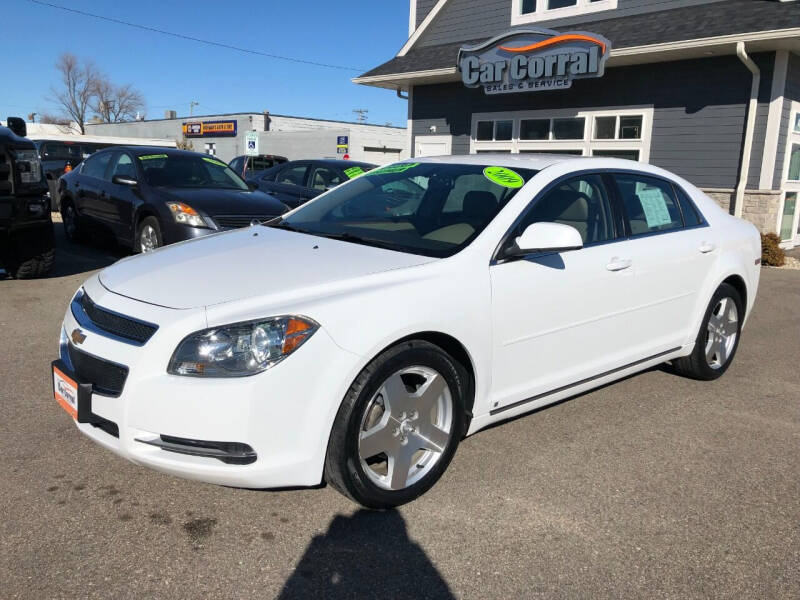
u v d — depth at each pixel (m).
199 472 2.61
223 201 7.65
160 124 52.44
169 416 2.56
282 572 2.53
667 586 2.54
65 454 3.36
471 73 14.14
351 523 2.87
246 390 2.54
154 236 7.67
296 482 2.70
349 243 3.46
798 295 8.48
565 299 3.56
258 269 3.05
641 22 12.78
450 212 3.60
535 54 13.15
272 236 3.70
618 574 2.59
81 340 2.85
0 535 2.67
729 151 11.81
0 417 3.76
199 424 2.54
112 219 8.53
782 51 11.01
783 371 5.24
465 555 2.68
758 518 3.04
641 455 3.63
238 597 2.38
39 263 7.16
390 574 2.54
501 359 3.31
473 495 3.13
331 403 2.66
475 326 3.13
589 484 3.28
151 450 2.63
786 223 12.73
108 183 8.73
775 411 4.36
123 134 56.94
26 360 4.73
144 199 7.82
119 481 3.13
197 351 2.57
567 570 2.60
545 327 3.49
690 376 4.85
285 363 2.58
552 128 14.22
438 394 3.05
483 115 15.41
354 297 2.79
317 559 2.61
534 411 4.22
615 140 13.28
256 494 3.07
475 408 3.25
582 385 3.83
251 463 2.61
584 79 13.53
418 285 2.98
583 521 2.95
